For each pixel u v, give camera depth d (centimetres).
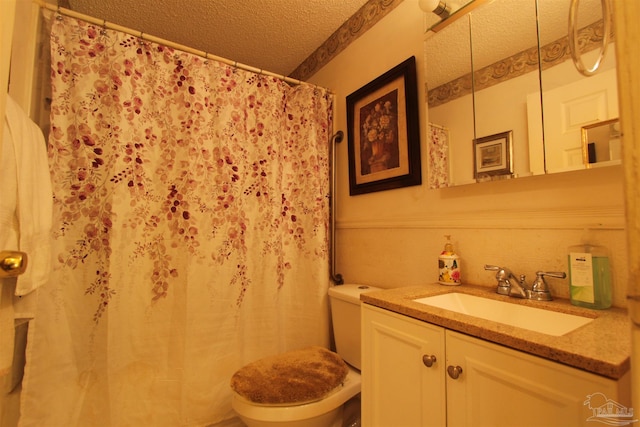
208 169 141
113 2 154
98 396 115
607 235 79
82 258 117
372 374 90
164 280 130
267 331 152
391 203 145
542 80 92
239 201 147
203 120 140
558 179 89
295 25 177
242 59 212
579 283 78
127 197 123
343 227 175
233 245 144
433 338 72
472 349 64
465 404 65
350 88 172
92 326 117
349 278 170
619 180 78
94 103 121
